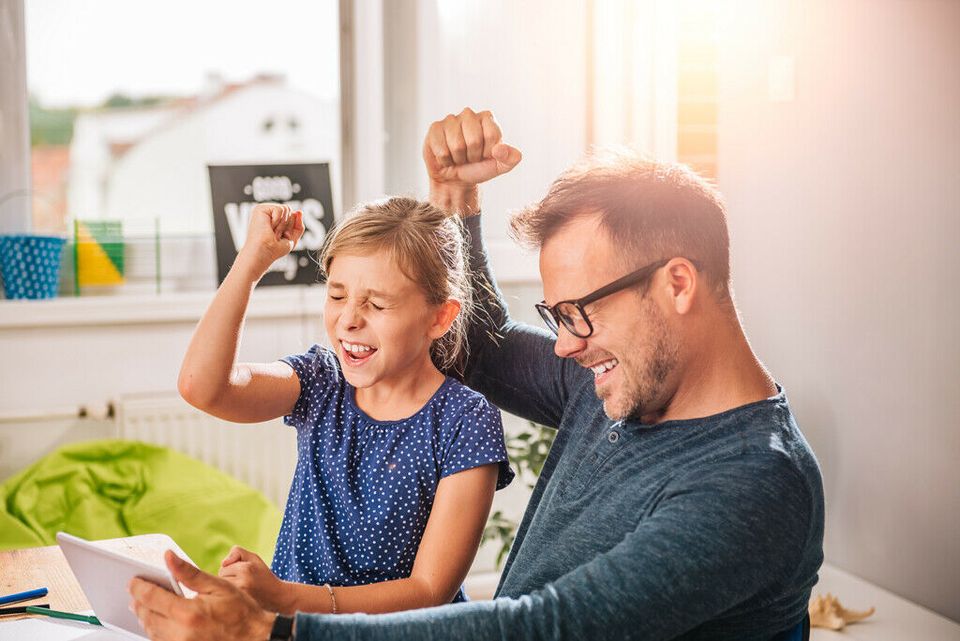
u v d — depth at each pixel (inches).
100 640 49.1
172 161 125.0
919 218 107.6
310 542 58.4
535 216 51.5
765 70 125.5
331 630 39.7
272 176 122.0
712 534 42.5
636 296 48.7
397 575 57.1
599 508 50.9
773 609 47.3
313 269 122.8
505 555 132.2
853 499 118.6
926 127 106.2
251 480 120.9
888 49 110.0
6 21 117.4
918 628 102.7
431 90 127.7
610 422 55.7
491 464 56.7
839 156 116.7
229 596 41.1
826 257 119.5
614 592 41.2
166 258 125.5
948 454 106.0
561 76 130.4
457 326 63.6
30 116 120.2
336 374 60.8
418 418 57.5
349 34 126.6
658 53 128.2
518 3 128.3
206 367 54.8
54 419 116.6
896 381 111.7
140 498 111.2
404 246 55.2
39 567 59.9
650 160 52.2
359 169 126.8
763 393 50.6
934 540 108.1
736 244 132.9
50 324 116.0
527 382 65.3
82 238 121.0
